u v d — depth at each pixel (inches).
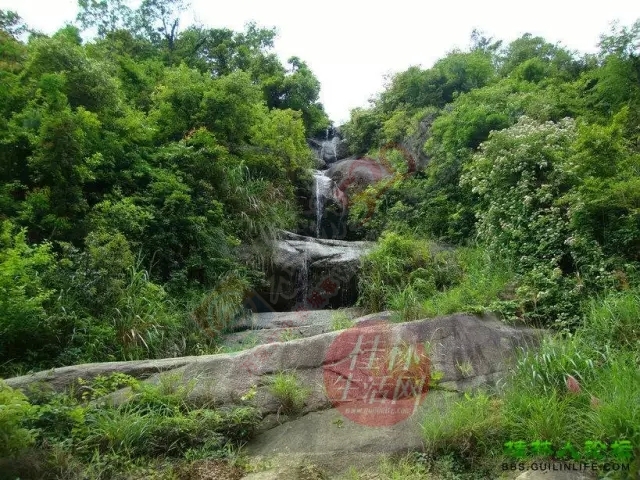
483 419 159.9
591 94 418.3
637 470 126.6
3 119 296.0
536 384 170.1
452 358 202.5
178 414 177.5
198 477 154.7
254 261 367.6
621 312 196.4
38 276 242.2
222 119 447.5
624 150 268.8
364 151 671.1
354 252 395.5
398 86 664.4
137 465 159.8
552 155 294.0
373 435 171.0
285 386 191.2
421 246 346.6
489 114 403.2
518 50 626.8
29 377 192.5
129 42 671.1
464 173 384.2
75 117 302.8
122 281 261.3
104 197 319.0
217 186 385.1
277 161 470.9
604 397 150.5
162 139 429.4
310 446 170.6
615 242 231.6
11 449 146.3
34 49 341.7
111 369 202.4
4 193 278.4
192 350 268.8
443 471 148.9
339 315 311.0
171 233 319.6
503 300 243.6
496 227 303.6
